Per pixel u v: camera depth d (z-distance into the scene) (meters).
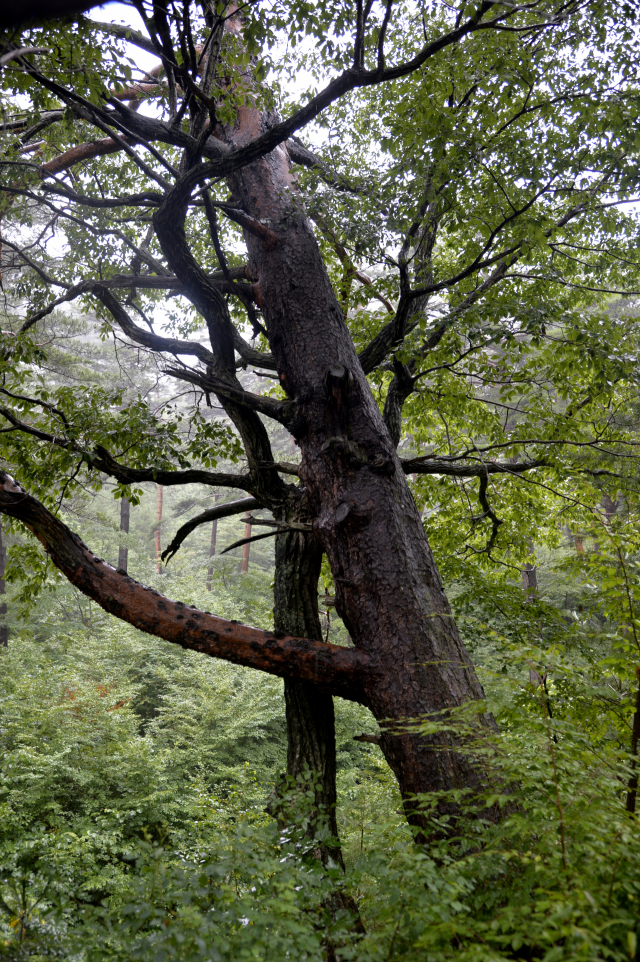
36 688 10.17
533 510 8.23
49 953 2.32
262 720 11.75
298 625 5.50
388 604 4.30
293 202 5.46
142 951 1.83
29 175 6.59
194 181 4.91
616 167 5.58
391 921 2.00
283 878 2.15
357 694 4.37
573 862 2.08
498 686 2.61
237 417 5.95
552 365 6.72
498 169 5.41
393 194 5.34
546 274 6.41
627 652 2.89
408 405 8.05
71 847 5.54
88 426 5.68
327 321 5.34
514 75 5.07
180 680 12.88
